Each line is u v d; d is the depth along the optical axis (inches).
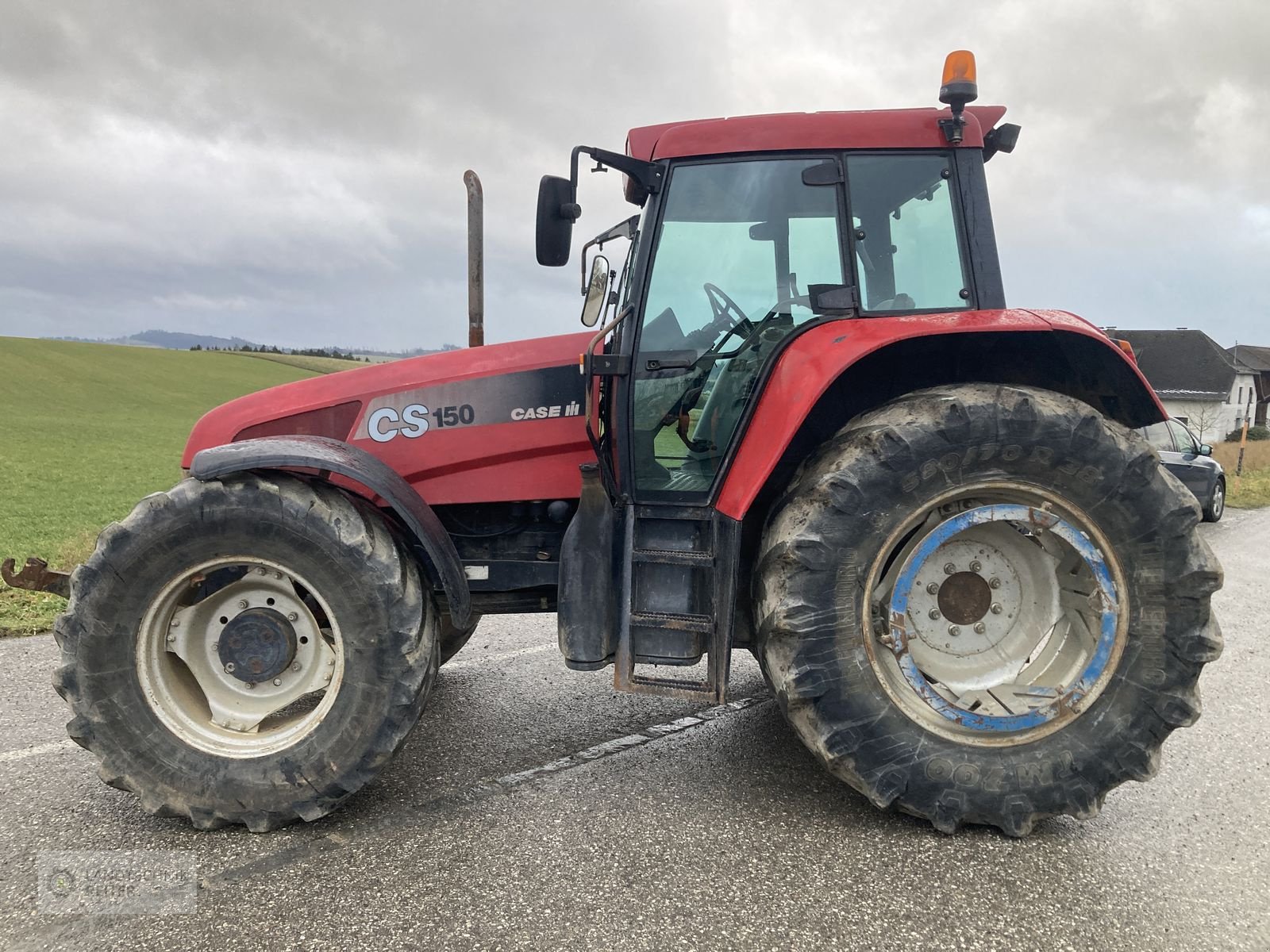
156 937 80.0
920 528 100.0
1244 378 1824.6
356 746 100.3
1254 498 668.1
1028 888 89.0
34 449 1063.6
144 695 101.0
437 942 79.0
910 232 110.7
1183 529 97.9
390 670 100.6
